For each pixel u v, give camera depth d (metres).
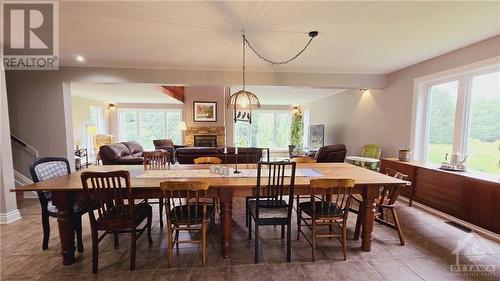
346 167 2.93
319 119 7.90
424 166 3.14
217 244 2.40
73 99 7.04
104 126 8.66
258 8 2.00
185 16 2.15
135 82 3.97
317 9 2.02
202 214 2.05
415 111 3.72
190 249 2.29
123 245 2.38
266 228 2.78
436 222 2.90
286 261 2.09
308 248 2.32
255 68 4.00
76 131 7.15
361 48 3.01
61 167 2.55
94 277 1.88
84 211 2.22
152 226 2.84
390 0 1.87
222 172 2.46
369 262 2.08
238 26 2.36
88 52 3.15
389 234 2.60
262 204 2.19
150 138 9.27
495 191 2.26
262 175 2.41
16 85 3.82
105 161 4.56
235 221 2.99
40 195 2.22
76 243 2.38
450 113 3.29
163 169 2.74
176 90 7.41
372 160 4.09
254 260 2.11
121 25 2.33
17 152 3.87
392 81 4.24
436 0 1.87
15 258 2.13
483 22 2.26
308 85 4.27
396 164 3.59
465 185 2.55
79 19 2.21
